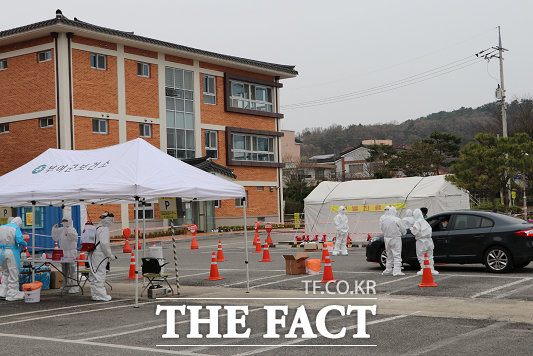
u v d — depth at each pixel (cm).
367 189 2712
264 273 1617
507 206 3011
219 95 4281
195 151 4053
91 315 1038
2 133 3397
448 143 6053
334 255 2139
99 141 3356
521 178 3225
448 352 682
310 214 2820
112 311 1077
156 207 3684
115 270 1908
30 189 1229
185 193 1172
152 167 1206
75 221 2012
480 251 1403
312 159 9319
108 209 3347
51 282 1469
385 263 1566
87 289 1453
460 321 868
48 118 3238
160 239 3344
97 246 1221
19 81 3322
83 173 1241
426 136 12044
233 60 4256
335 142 13538
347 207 2700
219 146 4259
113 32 3356
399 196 2572
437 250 1458
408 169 6019
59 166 1330
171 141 3884
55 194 1183
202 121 4122
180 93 3978
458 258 1430
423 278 1237
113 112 3456
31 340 826
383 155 6900
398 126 13200
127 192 1126
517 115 5362
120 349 750
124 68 3541
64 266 1368
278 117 4766
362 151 8575
